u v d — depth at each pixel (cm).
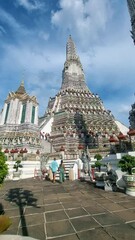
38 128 4484
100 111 7125
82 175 1822
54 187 1268
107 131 6075
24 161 2159
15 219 577
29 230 485
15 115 4391
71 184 1407
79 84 8788
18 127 4281
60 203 784
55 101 7581
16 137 3972
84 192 1041
